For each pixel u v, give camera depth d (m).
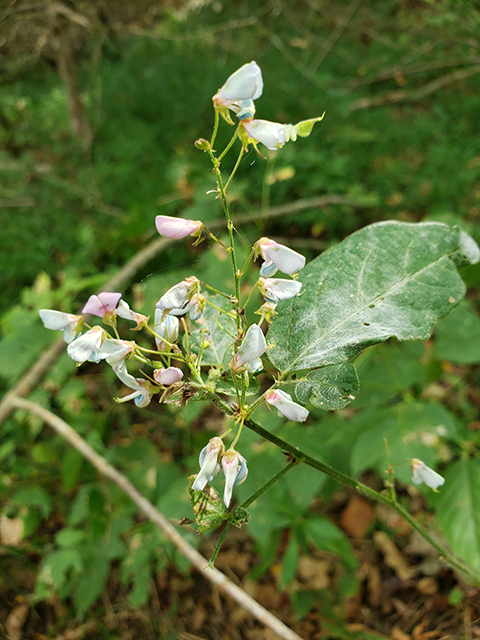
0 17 0.51
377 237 0.13
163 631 0.32
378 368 0.31
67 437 0.33
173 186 0.57
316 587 0.31
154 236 0.48
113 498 0.33
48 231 0.56
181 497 0.29
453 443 0.30
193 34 0.72
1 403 0.36
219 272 0.33
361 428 0.28
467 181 0.48
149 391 0.12
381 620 0.29
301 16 0.87
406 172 0.54
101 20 0.65
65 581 0.32
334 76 0.75
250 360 0.11
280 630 0.23
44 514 0.35
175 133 0.67
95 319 0.40
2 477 0.38
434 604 0.29
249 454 0.28
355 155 0.56
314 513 0.29
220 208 0.46
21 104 0.76
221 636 0.31
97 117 0.75
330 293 0.13
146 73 0.82
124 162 0.64
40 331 0.39
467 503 0.25
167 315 0.12
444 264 0.13
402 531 0.32
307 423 0.32
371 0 0.76
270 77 0.72
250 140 0.10
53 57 0.70
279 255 0.11
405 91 0.66
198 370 0.12
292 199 0.53
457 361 0.29
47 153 0.74
